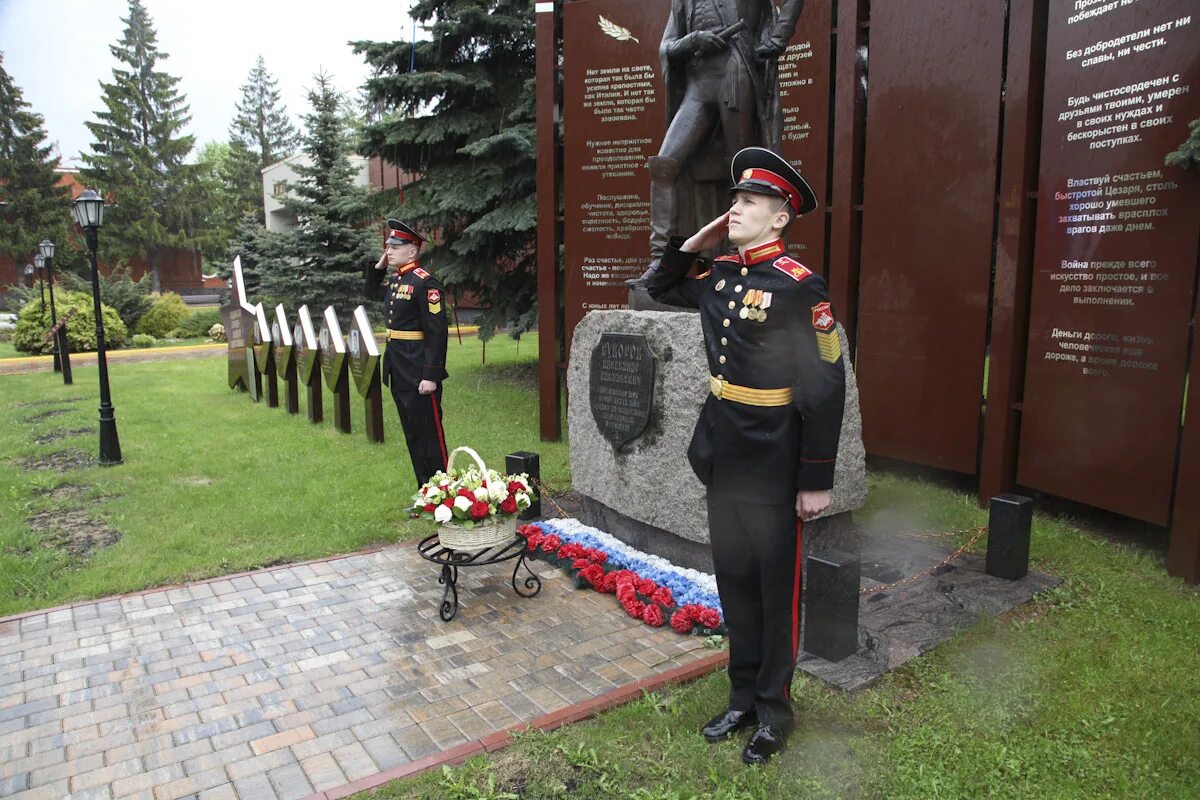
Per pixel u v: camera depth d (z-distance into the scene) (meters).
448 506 4.19
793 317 2.73
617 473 5.06
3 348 21.05
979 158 5.85
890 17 6.25
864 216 6.64
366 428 8.72
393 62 12.62
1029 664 3.58
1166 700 3.25
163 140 34.88
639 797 2.75
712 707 3.27
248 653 3.88
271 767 2.97
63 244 23.05
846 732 3.11
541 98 7.93
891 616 4.10
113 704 3.44
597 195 7.79
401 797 2.78
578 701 3.39
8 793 2.85
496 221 11.20
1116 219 4.97
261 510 6.12
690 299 3.13
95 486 6.96
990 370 5.84
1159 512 4.84
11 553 5.33
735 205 2.86
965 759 2.91
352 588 4.67
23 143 21.41
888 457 6.86
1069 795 2.73
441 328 5.94
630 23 7.46
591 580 4.59
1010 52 5.50
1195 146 4.28
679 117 4.91
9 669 3.75
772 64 4.69
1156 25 4.65
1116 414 5.05
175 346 22.08
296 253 18.77
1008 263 5.65
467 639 4.00
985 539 5.29
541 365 8.27
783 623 2.90
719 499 2.93
